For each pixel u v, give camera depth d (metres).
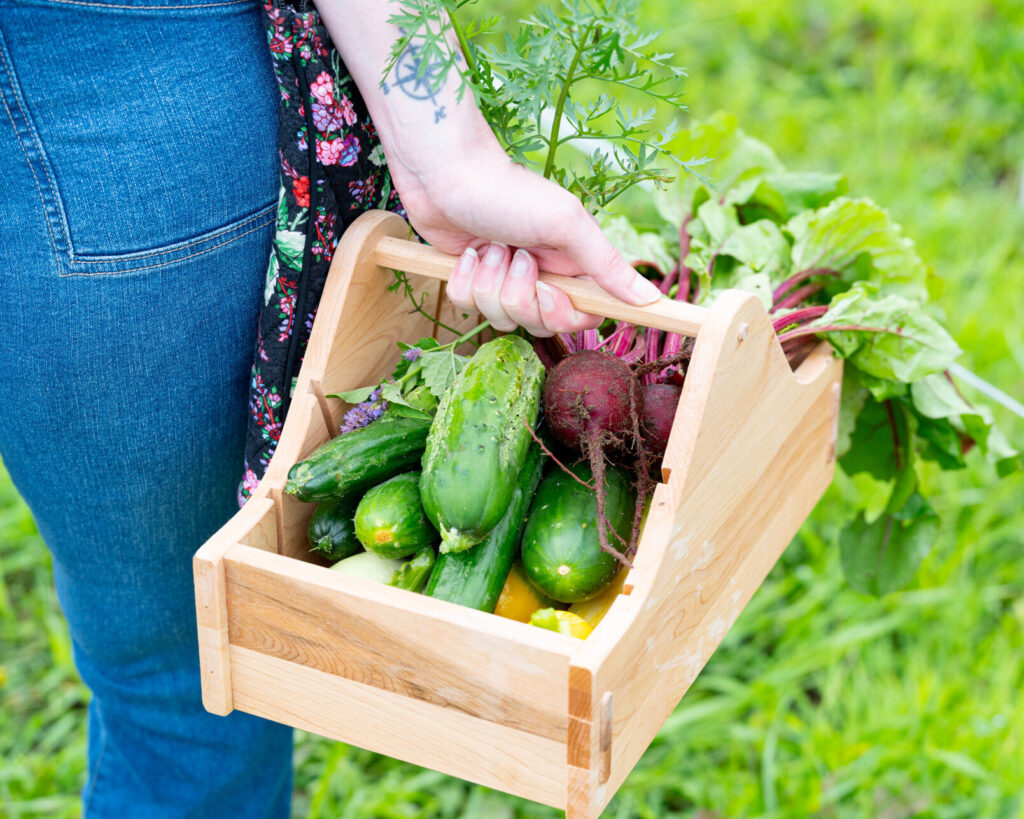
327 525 1.21
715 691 2.31
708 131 1.76
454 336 1.49
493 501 1.10
